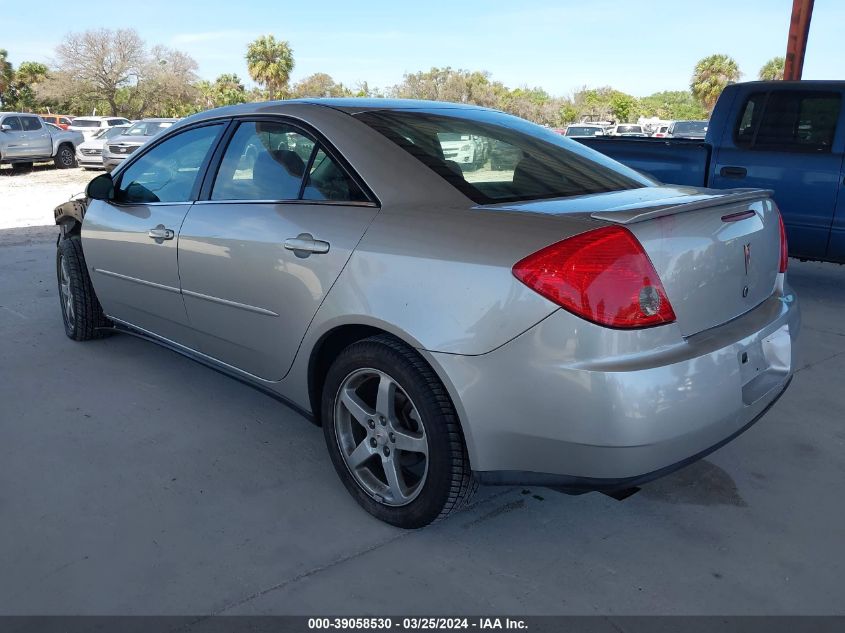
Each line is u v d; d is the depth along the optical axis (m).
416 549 2.48
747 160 5.91
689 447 2.17
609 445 2.05
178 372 4.16
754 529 2.61
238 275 3.00
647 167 6.46
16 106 62.72
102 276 4.11
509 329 2.13
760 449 3.23
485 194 2.50
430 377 2.34
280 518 2.67
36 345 4.63
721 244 2.34
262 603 2.21
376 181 2.61
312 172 2.83
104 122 28.72
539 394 2.11
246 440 3.31
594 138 6.90
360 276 2.48
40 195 15.01
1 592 2.25
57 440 3.29
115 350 4.54
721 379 2.19
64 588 2.27
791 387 3.94
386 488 2.65
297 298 2.73
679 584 2.30
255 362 3.12
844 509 2.74
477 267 2.20
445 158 2.69
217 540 2.53
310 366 2.79
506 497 2.83
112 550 2.46
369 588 2.28
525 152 2.92
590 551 2.47
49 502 2.77
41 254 7.76
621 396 2.01
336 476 2.99
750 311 2.55
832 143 5.52
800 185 5.66
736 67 61.62
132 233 3.69
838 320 5.23
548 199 2.51
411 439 2.46
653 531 2.60
